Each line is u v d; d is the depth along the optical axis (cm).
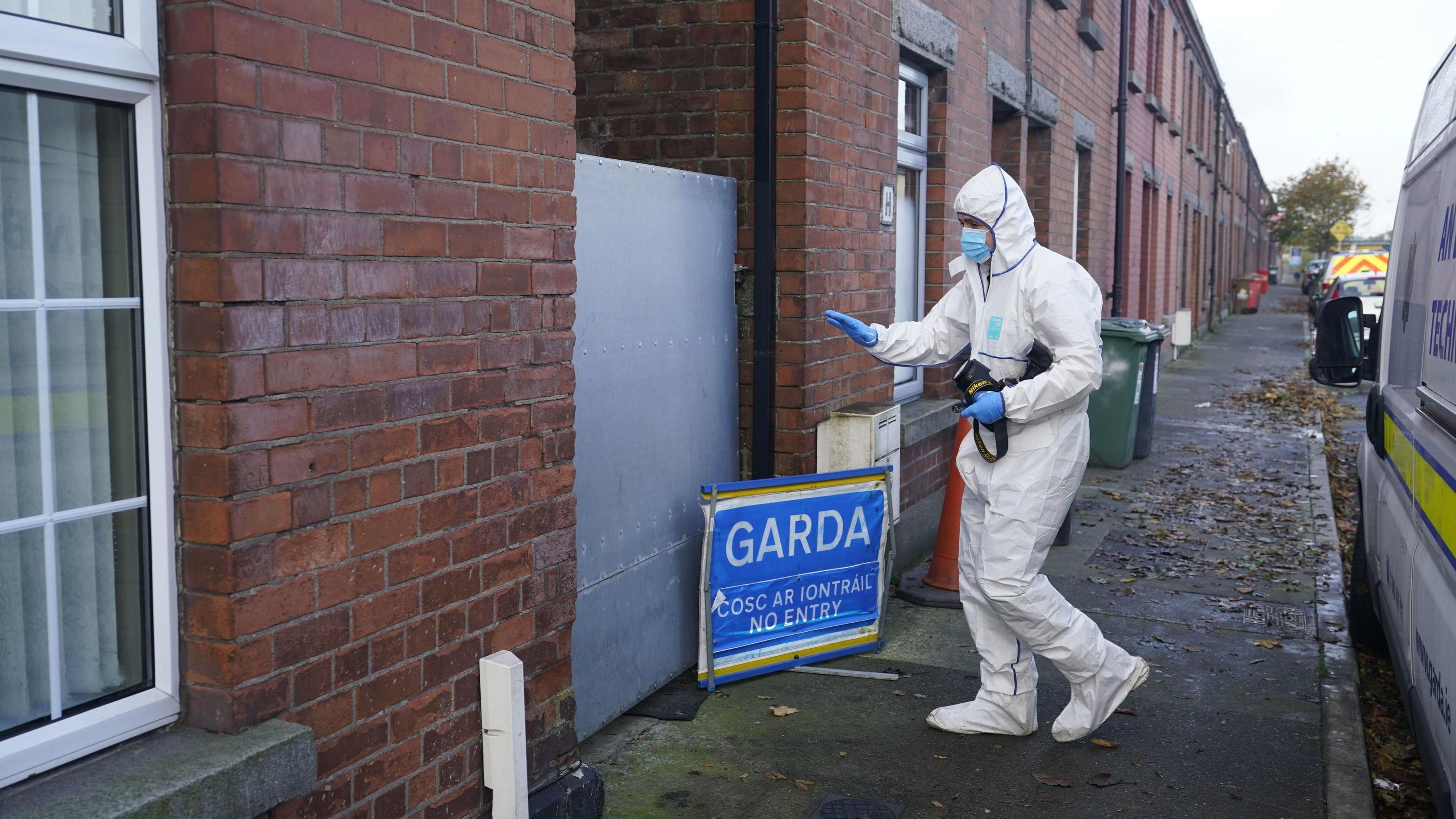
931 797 398
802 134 522
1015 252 413
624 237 443
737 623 495
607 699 446
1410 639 407
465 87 300
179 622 248
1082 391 405
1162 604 645
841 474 521
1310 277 5572
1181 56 2353
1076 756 434
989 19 829
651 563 476
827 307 552
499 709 317
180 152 236
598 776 371
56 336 230
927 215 754
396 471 285
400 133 280
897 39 636
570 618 360
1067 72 1104
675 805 388
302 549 259
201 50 231
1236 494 959
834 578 525
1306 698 500
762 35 518
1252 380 1917
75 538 238
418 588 295
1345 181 8075
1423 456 396
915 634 571
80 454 237
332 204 261
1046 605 420
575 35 557
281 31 246
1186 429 1348
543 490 341
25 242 223
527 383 331
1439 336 385
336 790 273
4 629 226
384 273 277
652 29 546
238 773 235
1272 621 614
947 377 783
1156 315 2061
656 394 472
